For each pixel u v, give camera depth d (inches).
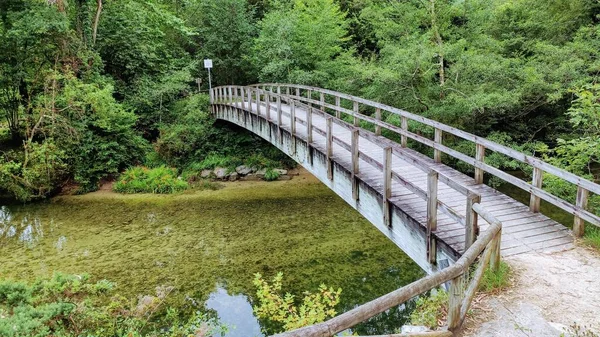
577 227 192.2
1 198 525.7
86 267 341.1
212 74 858.8
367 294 296.4
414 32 484.7
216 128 682.2
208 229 426.0
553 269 164.6
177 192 561.3
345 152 320.2
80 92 520.1
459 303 123.7
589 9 447.8
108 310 220.8
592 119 286.0
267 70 651.5
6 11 504.7
